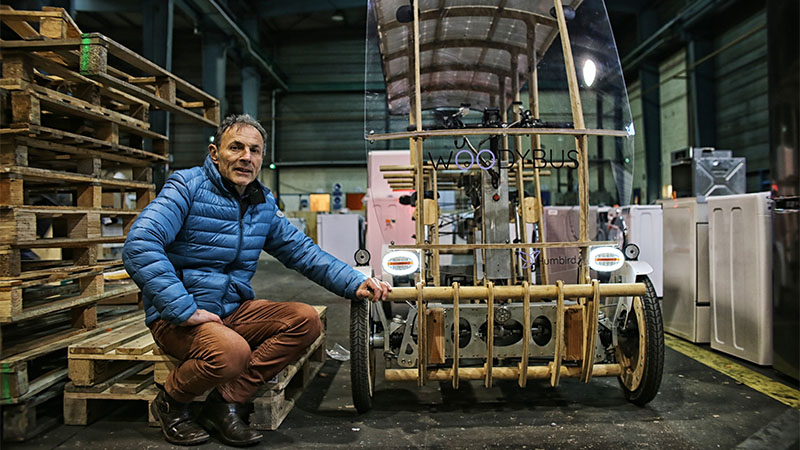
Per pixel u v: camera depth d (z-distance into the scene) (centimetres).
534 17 302
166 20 1066
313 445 213
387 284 229
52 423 234
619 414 244
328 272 236
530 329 229
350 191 1820
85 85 275
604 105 263
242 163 213
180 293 196
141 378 244
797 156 281
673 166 509
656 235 550
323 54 1803
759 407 250
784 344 291
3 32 267
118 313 317
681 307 395
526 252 276
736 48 1098
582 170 248
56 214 245
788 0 283
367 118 278
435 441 216
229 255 221
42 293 281
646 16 1320
